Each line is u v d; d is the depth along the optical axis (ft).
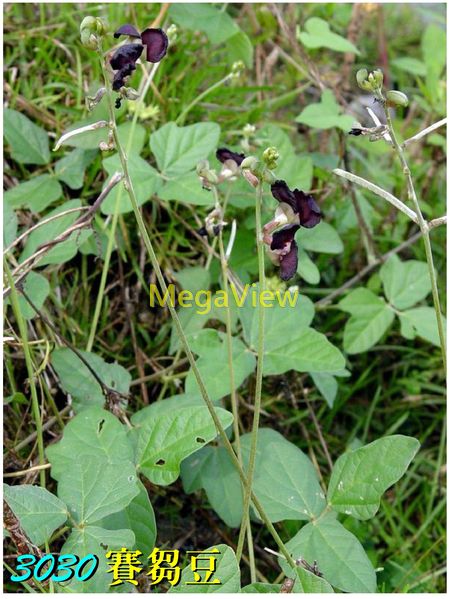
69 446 1.04
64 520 0.93
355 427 1.52
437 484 1.46
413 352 1.59
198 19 1.55
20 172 1.50
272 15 1.79
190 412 1.02
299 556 0.99
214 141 1.36
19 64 1.57
